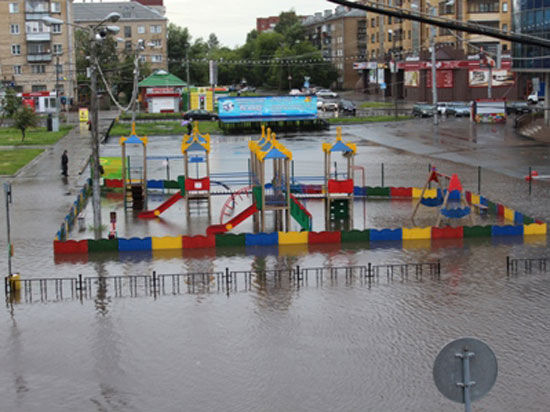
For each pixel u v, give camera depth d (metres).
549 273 31.45
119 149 76.50
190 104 123.25
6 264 33.31
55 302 28.39
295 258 34.09
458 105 109.25
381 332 24.95
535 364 22.25
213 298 28.64
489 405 19.86
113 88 142.38
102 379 21.75
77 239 38.09
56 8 129.00
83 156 70.25
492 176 56.56
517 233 38.19
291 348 23.70
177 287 29.95
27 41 128.88
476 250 35.28
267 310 27.23
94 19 160.50
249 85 192.62
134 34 160.00
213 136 90.56
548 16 75.00
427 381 21.23
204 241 36.06
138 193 46.34
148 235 39.22
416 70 132.00
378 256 34.31
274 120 94.88
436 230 37.53
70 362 22.95
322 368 22.20
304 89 155.00
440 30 133.62
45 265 33.19
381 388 20.84
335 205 42.03
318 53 167.50
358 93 162.50
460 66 126.19
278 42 182.88
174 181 52.59
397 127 95.62
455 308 27.22
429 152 70.88
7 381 21.70
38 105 130.12
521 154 67.88
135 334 25.09
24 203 47.47
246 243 36.47
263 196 38.72
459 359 10.62
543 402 19.98
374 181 55.06
